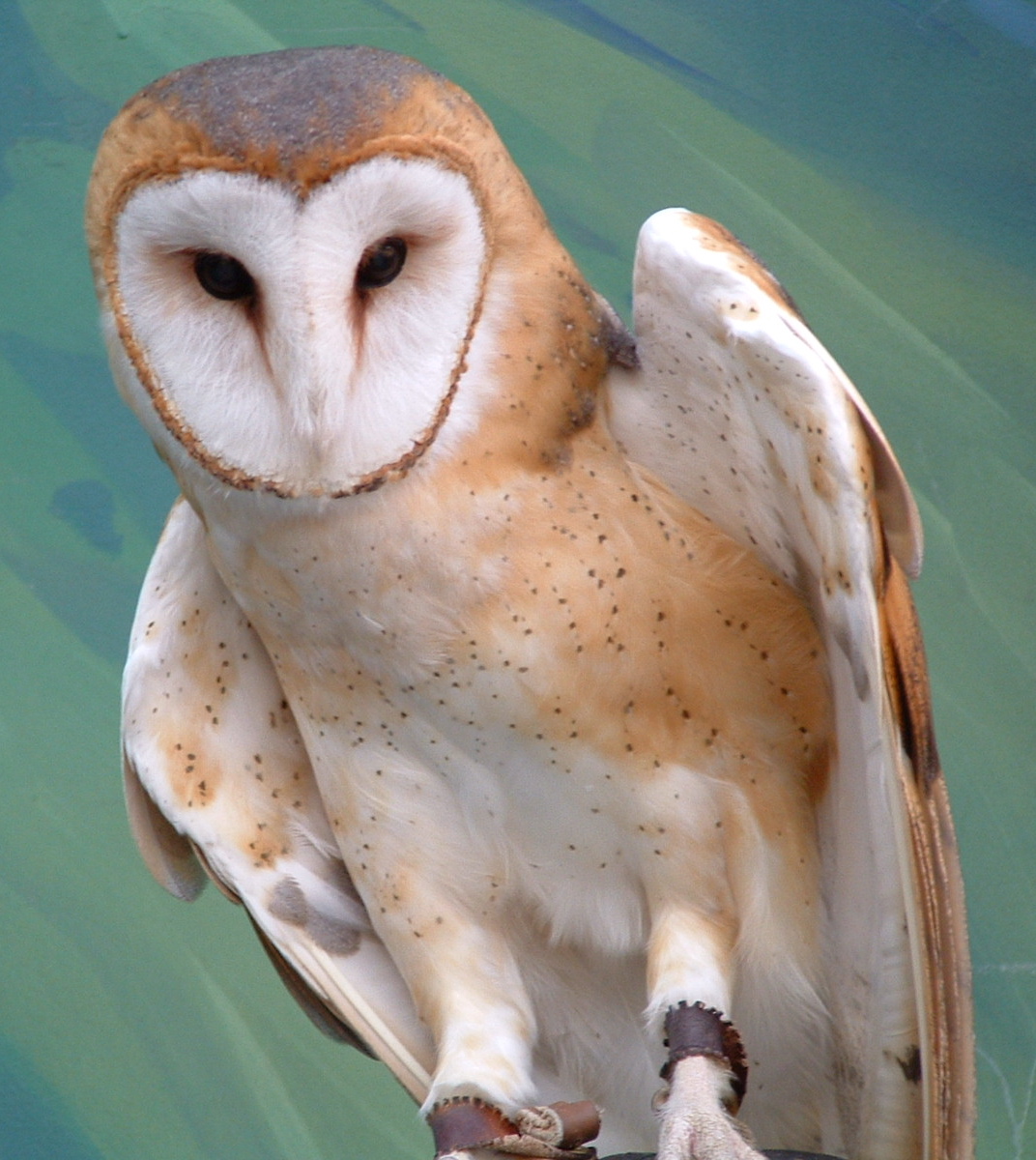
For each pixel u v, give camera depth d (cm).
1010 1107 376
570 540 356
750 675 358
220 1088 380
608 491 357
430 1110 359
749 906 358
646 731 357
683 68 390
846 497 352
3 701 386
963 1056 354
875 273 387
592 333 357
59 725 385
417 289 354
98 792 385
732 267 353
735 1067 357
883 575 353
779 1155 359
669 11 391
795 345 352
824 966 359
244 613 360
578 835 358
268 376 354
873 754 353
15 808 384
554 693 356
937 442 385
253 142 352
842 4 392
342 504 355
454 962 360
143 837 362
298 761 362
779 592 357
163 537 361
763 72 390
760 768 358
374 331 354
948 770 380
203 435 355
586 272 386
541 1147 357
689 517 357
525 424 355
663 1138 355
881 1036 356
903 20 391
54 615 386
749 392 354
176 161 352
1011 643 382
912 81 390
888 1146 358
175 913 383
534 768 358
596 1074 362
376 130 352
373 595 356
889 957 355
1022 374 386
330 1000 361
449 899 360
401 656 357
